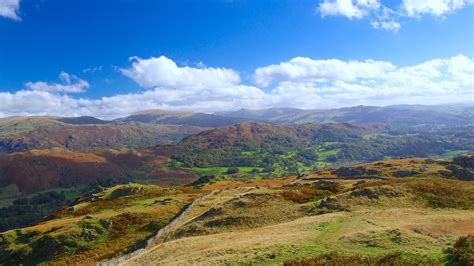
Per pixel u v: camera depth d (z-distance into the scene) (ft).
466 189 202.69
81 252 225.15
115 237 241.14
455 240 112.57
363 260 96.32
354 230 134.41
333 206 191.72
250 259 111.55
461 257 92.02
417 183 215.72
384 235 121.19
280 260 107.76
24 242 260.01
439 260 95.71
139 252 183.11
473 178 382.42
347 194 204.85
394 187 207.51
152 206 306.96
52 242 235.20
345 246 115.75
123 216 270.46
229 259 114.73
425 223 137.80
